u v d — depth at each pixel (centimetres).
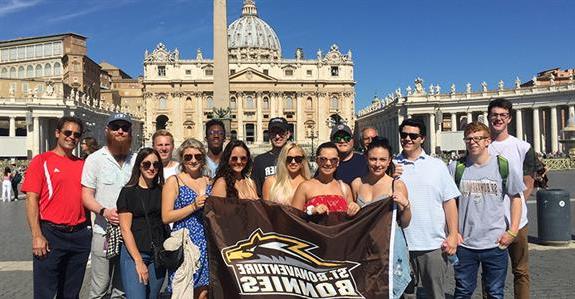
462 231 647
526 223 696
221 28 2886
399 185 599
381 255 582
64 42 9656
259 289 588
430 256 611
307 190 620
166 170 783
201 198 600
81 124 668
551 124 6681
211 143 870
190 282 594
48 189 638
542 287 871
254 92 10719
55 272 646
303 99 10825
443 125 8681
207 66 10738
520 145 692
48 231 638
